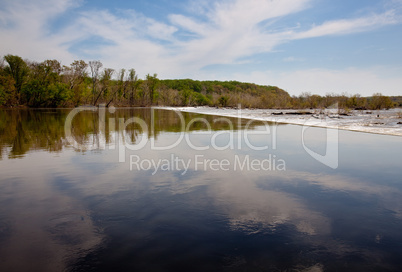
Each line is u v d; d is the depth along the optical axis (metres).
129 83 82.12
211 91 141.25
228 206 4.12
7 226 3.46
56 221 3.60
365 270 2.54
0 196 4.58
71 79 58.91
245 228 3.39
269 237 3.16
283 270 2.52
